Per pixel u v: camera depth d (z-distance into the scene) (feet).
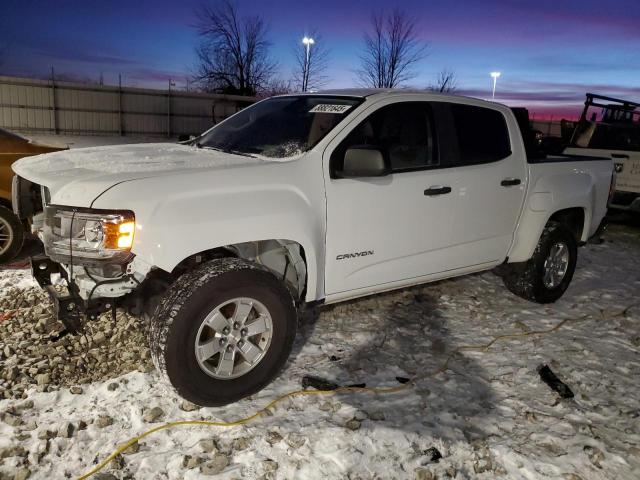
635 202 29.60
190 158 11.94
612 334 15.14
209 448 9.20
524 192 15.43
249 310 10.42
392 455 9.45
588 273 21.09
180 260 9.61
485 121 14.78
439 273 14.19
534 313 16.28
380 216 12.33
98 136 89.51
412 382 11.85
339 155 11.82
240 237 10.18
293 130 12.64
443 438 9.97
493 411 11.00
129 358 11.89
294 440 9.59
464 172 13.83
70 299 9.97
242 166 10.88
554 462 9.52
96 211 9.45
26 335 12.68
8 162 18.24
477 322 15.31
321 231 11.43
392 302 16.26
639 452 9.93
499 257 15.47
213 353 10.09
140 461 8.87
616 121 32.78
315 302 11.93
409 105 13.20
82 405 10.23
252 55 118.52
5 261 18.03
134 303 10.93
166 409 10.24
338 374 12.01
